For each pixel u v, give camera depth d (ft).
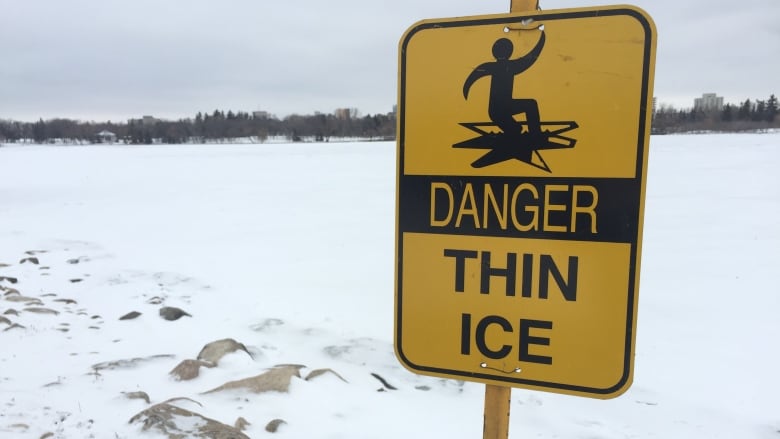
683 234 30.60
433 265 4.58
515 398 11.48
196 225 35.99
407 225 4.62
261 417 10.12
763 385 12.03
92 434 8.97
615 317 4.12
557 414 10.77
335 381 11.76
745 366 13.05
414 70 4.46
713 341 14.71
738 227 32.42
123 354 13.65
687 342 14.66
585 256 4.14
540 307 4.31
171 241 30.45
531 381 4.39
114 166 96.73
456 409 10.99
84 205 46.37
